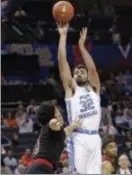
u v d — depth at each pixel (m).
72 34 29.31
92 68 10.27
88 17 20.33
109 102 28.81
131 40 32.91
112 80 31.41
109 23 28.75
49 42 30.78
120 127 27.09
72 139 9.85
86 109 9.84
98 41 32.38
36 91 28.61
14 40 29.09
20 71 29.94
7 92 28.38
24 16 27.95
